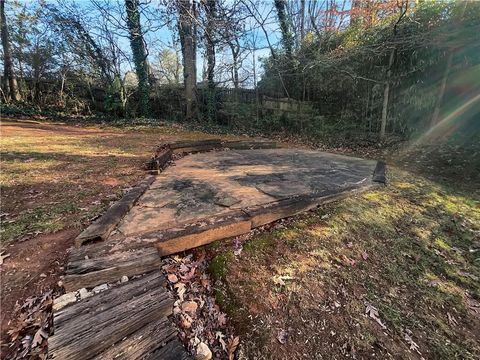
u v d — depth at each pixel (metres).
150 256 1.60
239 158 4.53
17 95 10.19
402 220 2.62
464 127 5.37
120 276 1.48
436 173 4.24
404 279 1.88
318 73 8.08
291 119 8.87
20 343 1.19
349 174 3.69
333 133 7.58
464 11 5.02
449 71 5.54
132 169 3.75
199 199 2.54
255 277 1.68
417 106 6.24
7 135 6.10
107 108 10.34
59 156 4.38
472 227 2.60
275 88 9.66
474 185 3.69
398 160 5.15
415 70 6.07
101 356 1.07
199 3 7.77
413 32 5.75
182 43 10.18
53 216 2.27
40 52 10.03
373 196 3.04
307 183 3.18
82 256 1.57
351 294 1.68
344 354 1.33
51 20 9.40
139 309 1.27
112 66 10.20
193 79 10.41
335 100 8.38
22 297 1.42
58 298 1.31
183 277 1.66
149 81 10.77
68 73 10.49
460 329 1.57
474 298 1.81
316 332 1.41
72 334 1.10
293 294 1.60
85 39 9.73
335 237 2.18
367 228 2.39
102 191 2.88
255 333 1.35
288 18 9.44
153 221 2.06
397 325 1.52
